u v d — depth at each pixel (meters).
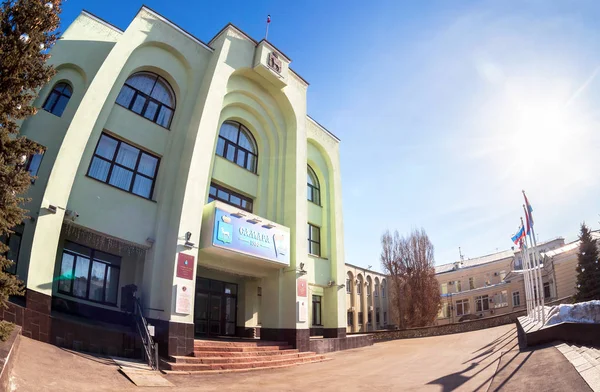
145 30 16.53
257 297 21.81
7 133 7.68
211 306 19.67
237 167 19.97
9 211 7.41
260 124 21.72
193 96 17.75
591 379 6.62
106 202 14.56
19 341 9.34
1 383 5.85
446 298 58.56
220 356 14.35
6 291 7.34
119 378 9.89
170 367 12.17
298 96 22.77
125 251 15.88
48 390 7.50
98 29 16.36
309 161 25.80
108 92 14.62
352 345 22.81
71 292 14.14
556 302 31.78
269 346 16.91
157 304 14.40
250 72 19.94
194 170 15.80
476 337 22.55
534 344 12.95
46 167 13.85
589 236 30.72
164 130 17.05
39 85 8.21
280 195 20.98
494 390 8.80
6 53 7.52
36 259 11.83
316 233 25.28
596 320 12.12
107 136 15.30
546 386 7.61
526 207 16.72
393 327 50.75
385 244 42.44
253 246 17.42
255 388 10.66
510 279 49.78
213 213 16.19
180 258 14.56
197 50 18.50
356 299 45.69
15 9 7.87
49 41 8.38
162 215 15.63
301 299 19.00
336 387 10.95
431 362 15.15
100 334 12.55
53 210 12.45
